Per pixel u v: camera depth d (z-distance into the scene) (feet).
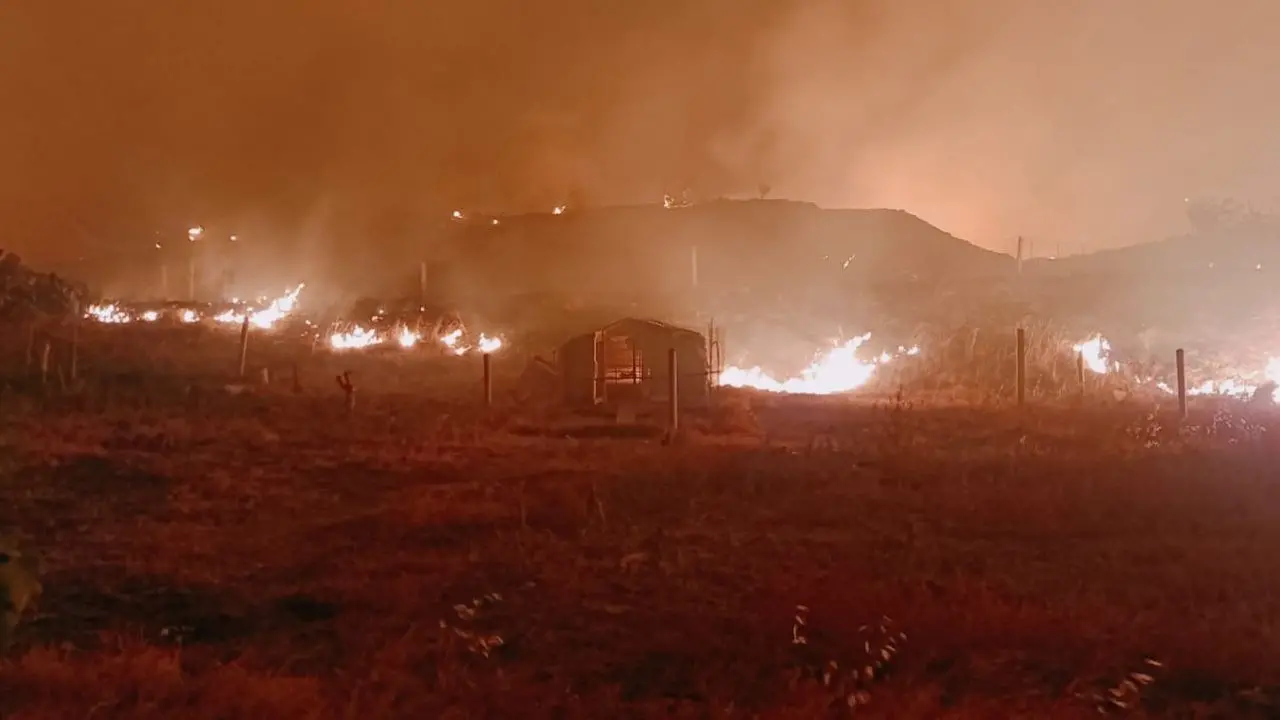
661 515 59.31
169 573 47.70
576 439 88.48
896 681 33.65
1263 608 42.24
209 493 65.36
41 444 76.48
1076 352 151.12
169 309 186.91
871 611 40.27
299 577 47.42
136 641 37.63
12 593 30.01
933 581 45.60
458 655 36.24
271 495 65.05
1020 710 31.30
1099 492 65.72
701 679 33.91
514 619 40.73
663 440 86.84
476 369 147.74
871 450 82.33
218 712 30.48
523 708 31.35
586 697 32.55
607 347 113.60
